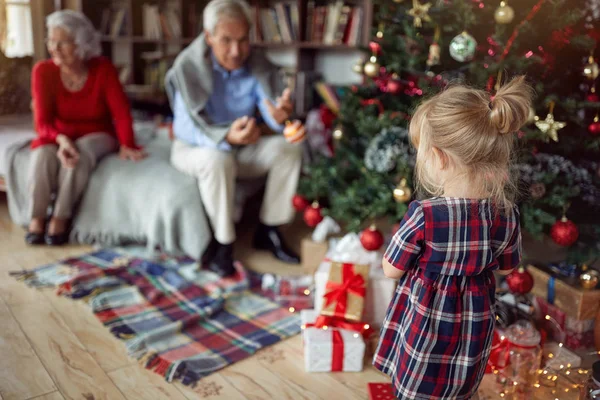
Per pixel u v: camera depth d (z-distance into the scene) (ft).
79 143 8.05
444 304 3.71
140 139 9.56
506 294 5.95
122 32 12.51
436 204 3.69
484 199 3.71
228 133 7.18
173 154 7.94
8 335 5.59
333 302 5.52
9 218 9.21
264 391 4.94
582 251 6.10
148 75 12.67
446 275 3.73
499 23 5.77
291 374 5.23
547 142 5.86
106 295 6.53
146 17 12.34
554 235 5.82
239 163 7.64
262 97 7.75
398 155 6.46
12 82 11.05
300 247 8.43
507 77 5.61
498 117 3.46
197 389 4.92
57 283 6.81
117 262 7.52
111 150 8.56
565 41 5.79
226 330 5.98
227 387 4.98
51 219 8.09
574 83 6.37
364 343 5.30
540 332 5.60
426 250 3.72
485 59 5.97
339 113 7.38
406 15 6.63
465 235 3.65
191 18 12.30
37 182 7.83
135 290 6.73
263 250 8.23
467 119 3.53
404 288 3.99
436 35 6.19
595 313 5.74
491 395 4.85
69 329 5.79
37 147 7.91
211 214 7.23
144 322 6.02
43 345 5.46
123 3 12.52
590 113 6.32
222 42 7.25
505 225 3.77
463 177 3.68
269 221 7.91
